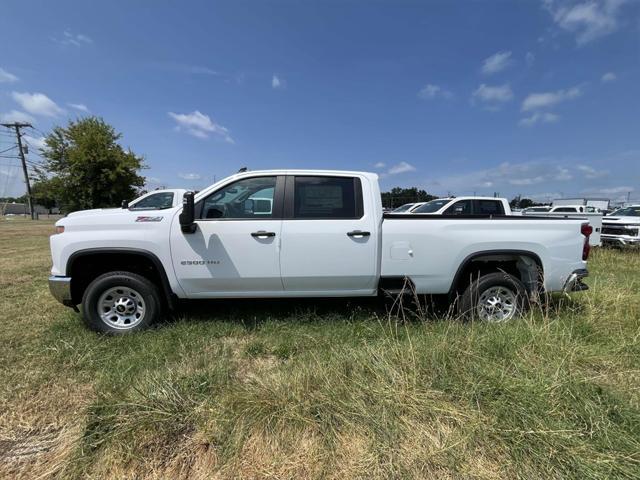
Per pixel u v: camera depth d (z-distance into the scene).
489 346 3.01
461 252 3.89
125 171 24.97
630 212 12.55
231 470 1.98
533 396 2.37
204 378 2.71
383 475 1.93
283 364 3.12
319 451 2.08
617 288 4.84
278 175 3.83
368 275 3.83
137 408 2.33
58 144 25.06
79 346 3.38
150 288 3.75
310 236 3.71
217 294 3.81
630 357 3.04
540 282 4.04
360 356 2.92
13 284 6.14
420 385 2.53
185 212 3.43
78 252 3.62
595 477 1.88
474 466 1.98
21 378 2.88
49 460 2.06
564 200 32.88
